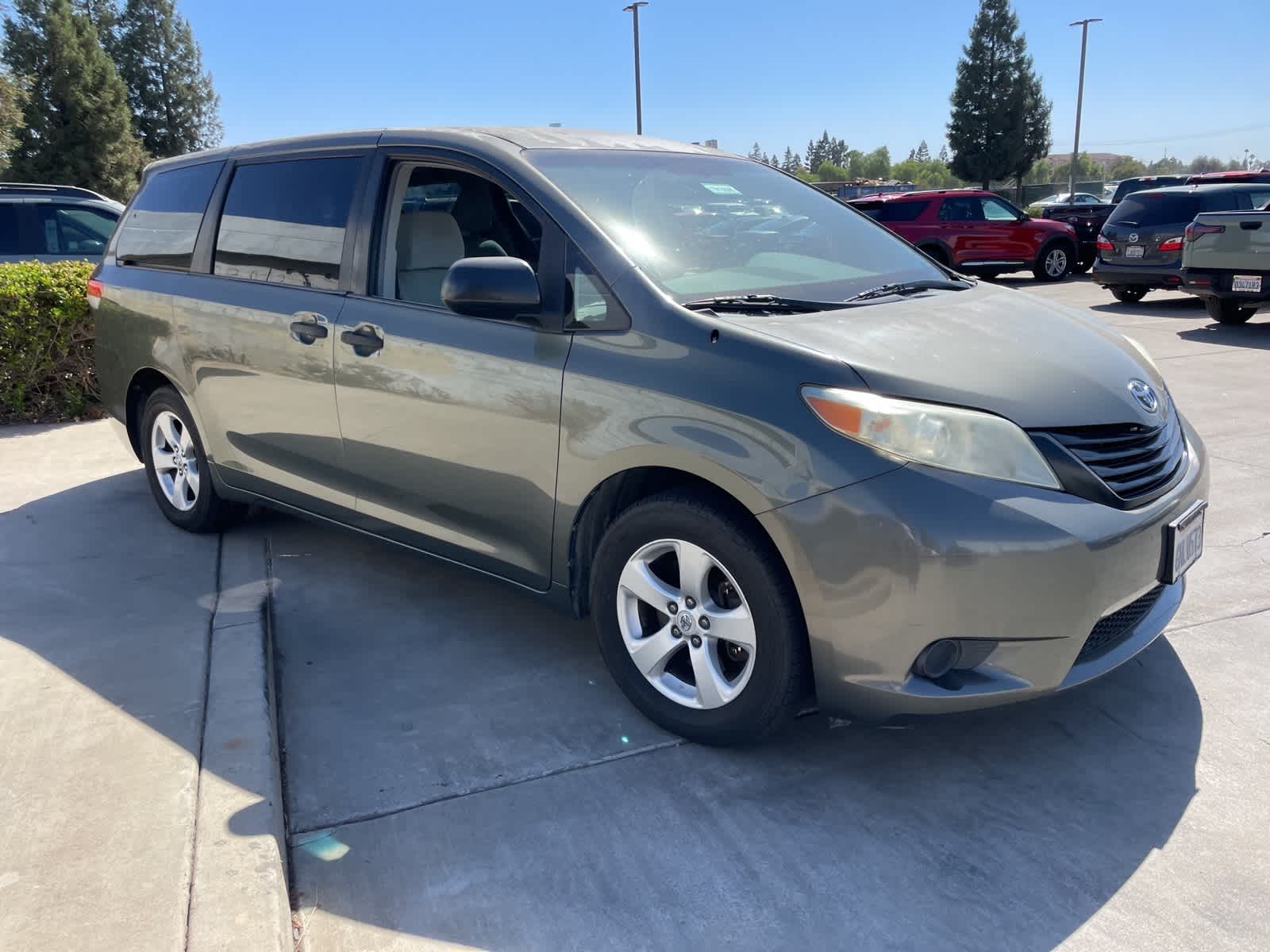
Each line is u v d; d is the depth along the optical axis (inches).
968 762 112.9
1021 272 855.1
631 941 87.3
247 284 161.6
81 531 190.5
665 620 116.9
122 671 129.3
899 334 110.9
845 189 1891.0
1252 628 142.3
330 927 89.3
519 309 117.8
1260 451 229.5
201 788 102.5
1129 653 108.7
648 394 109.3
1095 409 105.8
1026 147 1733.5
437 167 137.9
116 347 191.2
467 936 88.1
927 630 97.2
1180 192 506.9
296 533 189.2
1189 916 88.6
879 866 96.0
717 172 148.9
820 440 99.0
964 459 97.7
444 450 130.7
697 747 116.5
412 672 135.9
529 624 150.6
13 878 89.1
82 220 359.3
